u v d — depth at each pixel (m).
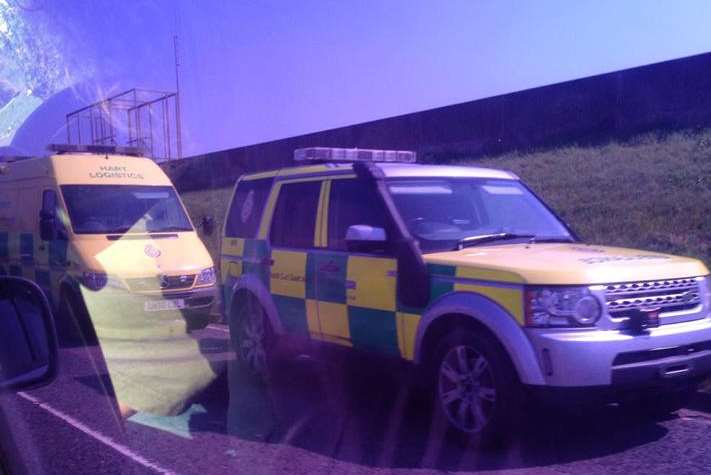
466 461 5.21
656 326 5.08
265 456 5.39
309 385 7.32
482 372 5.25
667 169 14.92
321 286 6.54
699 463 5.11
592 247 6.14
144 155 11.72
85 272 9.41
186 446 5.60
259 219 7.58
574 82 20.25
